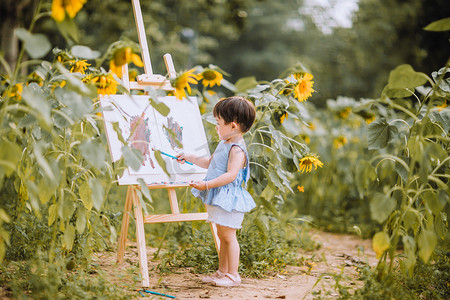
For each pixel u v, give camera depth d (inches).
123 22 517.3
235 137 131.3
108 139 128.7
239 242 151.3
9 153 92.9
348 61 1022.4
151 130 137.8
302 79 148.2
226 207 123.8
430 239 107.6
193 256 145.8
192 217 135.6
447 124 135.6
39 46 87.2
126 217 138.9
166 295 115.0
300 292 124.4
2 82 138.6
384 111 135.6
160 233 194.5
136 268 125.0
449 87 127.2
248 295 119.3
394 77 106.5
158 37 651.5
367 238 232.7
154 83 144.1
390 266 116.0
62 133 137.3
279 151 152.9
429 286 130.1
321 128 280.1
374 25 727.7
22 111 114.1
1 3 279.9
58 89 112.7
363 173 115.4
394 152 144.7
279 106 155.3
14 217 145.3
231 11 494.0
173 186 135.9
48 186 103.4
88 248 124.3
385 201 105.4
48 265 110.0
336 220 252.2
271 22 1284.4
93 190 106.8
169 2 653.9
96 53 100.8
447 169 130.0
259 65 1258.0
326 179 272.8
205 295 117.1
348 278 117.4
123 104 136.9
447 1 480.4
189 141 142.5
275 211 145.8
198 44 927.7
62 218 111.8
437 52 473.7
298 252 187.2
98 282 110.6
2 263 122.6
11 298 102.2
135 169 109.3
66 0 90.1
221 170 128.8
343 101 249.6
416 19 526.3
